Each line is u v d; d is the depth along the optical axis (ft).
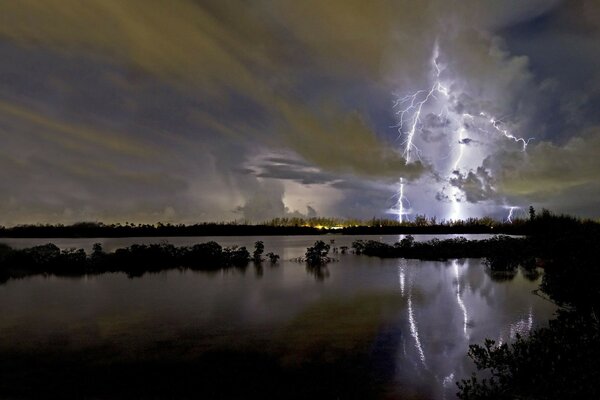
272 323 37.45
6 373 26.04
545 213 70.23
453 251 98.48
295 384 24.38
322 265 83.61
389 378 25.21
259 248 94.22
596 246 24.75
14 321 38.65
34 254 80.53
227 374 25.91
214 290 54.39
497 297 47.91
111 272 74.02
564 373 17.93
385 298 48.03
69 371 26.32
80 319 39.27
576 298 22.79
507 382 19.88
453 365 27.14
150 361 28.02
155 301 47.34
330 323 37.29
